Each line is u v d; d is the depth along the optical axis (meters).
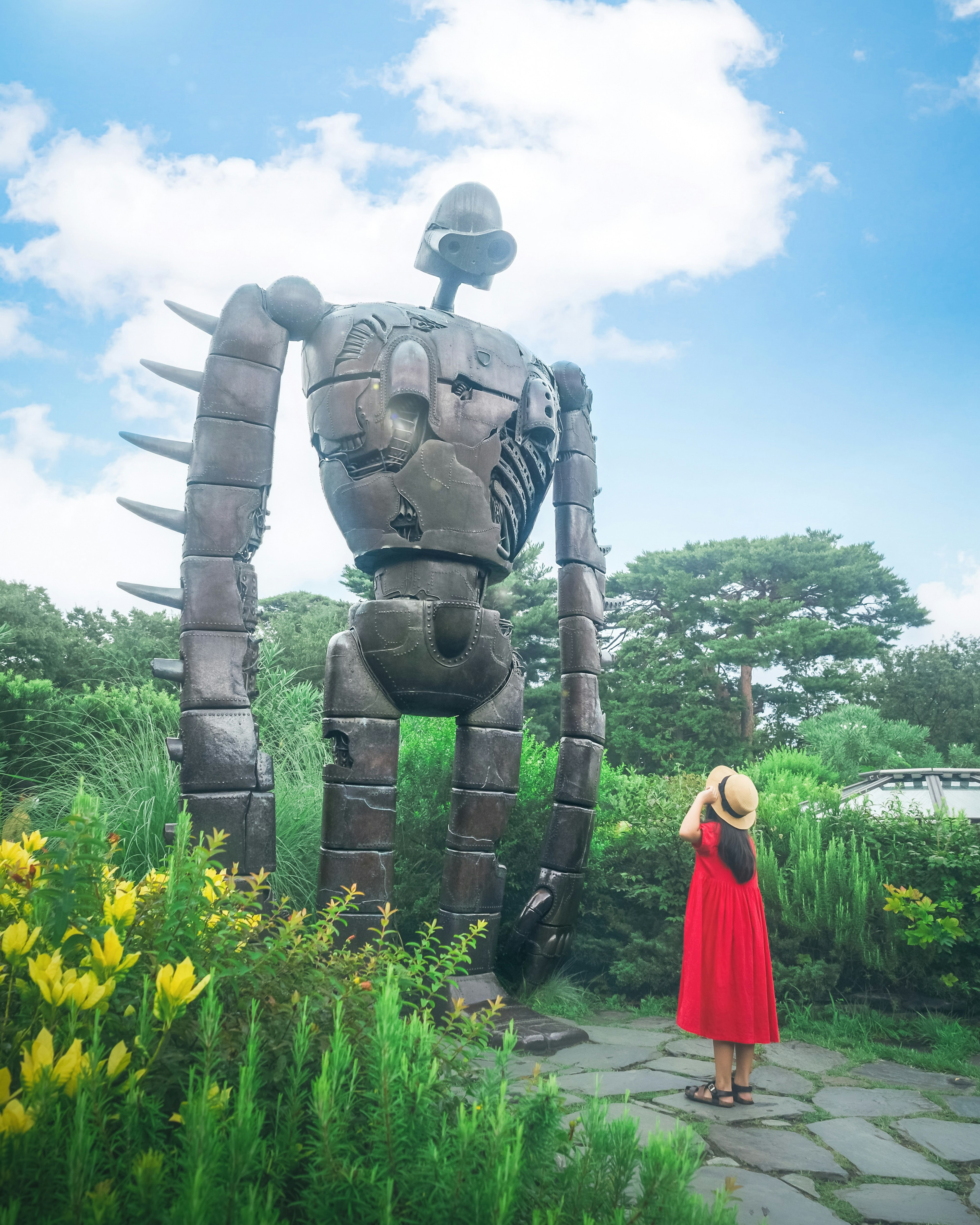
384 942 3.39
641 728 32.19
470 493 5.33
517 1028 4.77
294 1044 1.86
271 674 9.01
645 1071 4.29
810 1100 3.95
